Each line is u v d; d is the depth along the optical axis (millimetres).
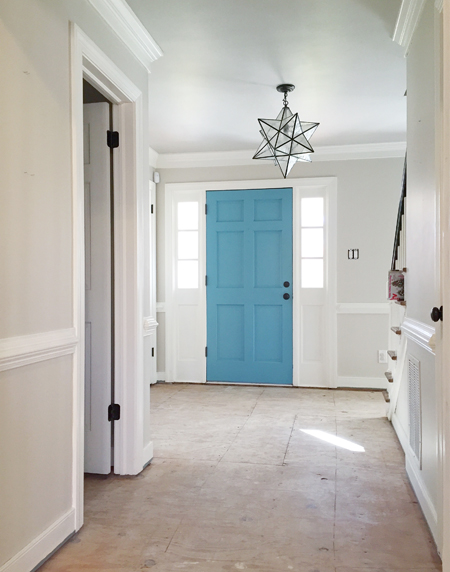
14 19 1756
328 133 4770
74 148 2143
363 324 5203
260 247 5387
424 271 2361
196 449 3273
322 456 3135
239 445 3357
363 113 4219
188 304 5562
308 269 5305
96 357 2803
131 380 2814
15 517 1769
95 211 2805
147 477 2791
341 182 5223
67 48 2113
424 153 2361
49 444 1977
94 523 2242
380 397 4797
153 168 5520
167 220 5555
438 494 1972
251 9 2617
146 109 2998
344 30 2842
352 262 5207
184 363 5570
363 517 2299
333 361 5223
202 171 5504
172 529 2184
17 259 1773
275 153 3416
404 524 2234
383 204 5156
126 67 2727
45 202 1945
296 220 5301
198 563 1912
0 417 1689
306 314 5320
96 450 2822
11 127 1741
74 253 2154
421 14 2410
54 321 2008
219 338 5492
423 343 2252
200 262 5508
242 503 2443
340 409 4340
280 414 4176
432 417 2174
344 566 1891
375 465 2977
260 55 3137
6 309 1715
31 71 1854
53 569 1874
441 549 1913
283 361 5340
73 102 2133
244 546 2035
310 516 2307
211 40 2943
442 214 1544
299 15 2686
